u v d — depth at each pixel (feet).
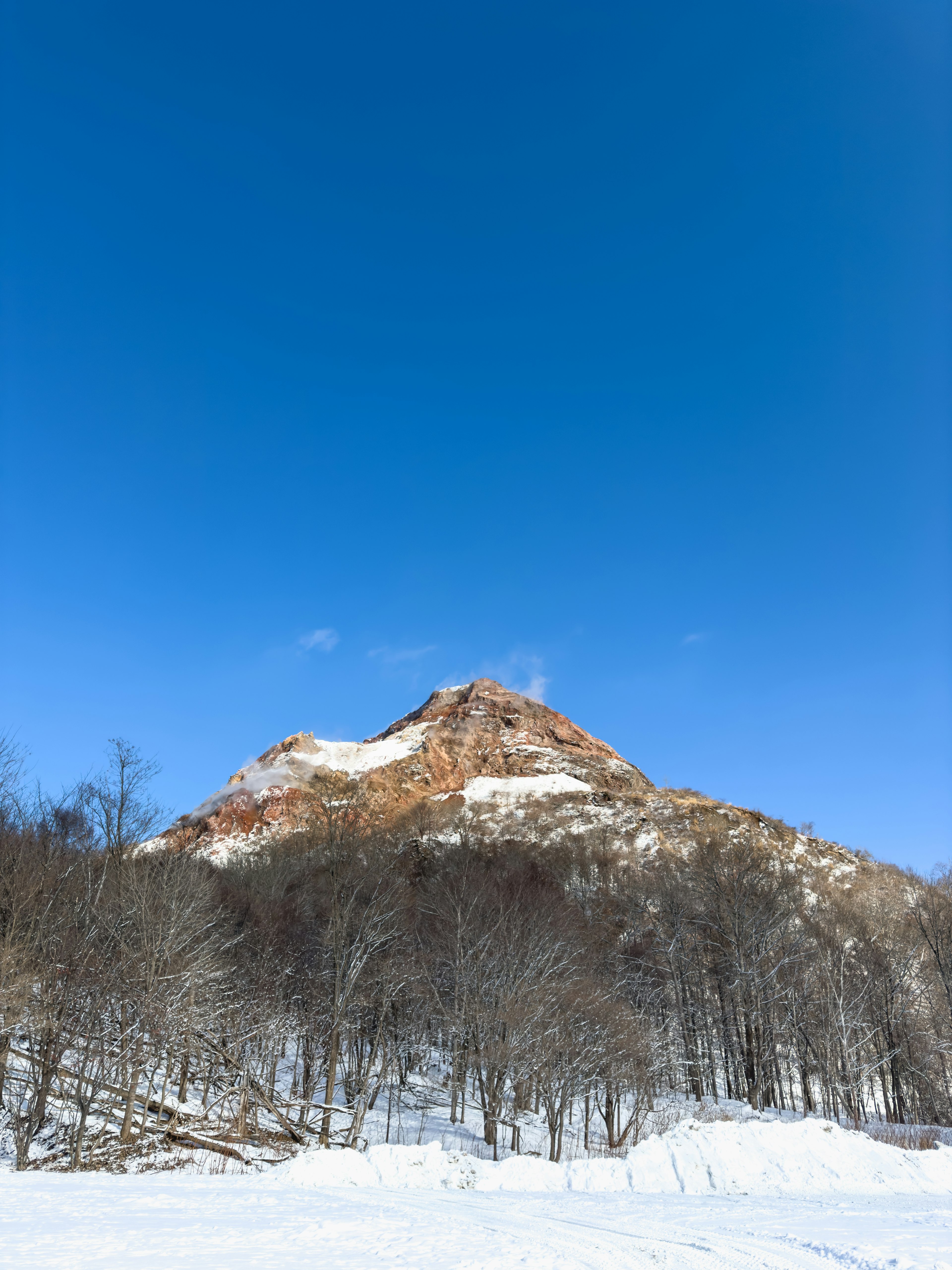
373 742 468.75
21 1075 81.10
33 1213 38.52
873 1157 60.44
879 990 145.28
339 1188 51.29
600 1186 56.44
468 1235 35.24
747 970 138.72
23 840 93.30
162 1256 29.73
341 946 103.19
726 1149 59.31
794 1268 29.78
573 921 153.89
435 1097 129.08
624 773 413.80
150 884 92.43
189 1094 104.47
